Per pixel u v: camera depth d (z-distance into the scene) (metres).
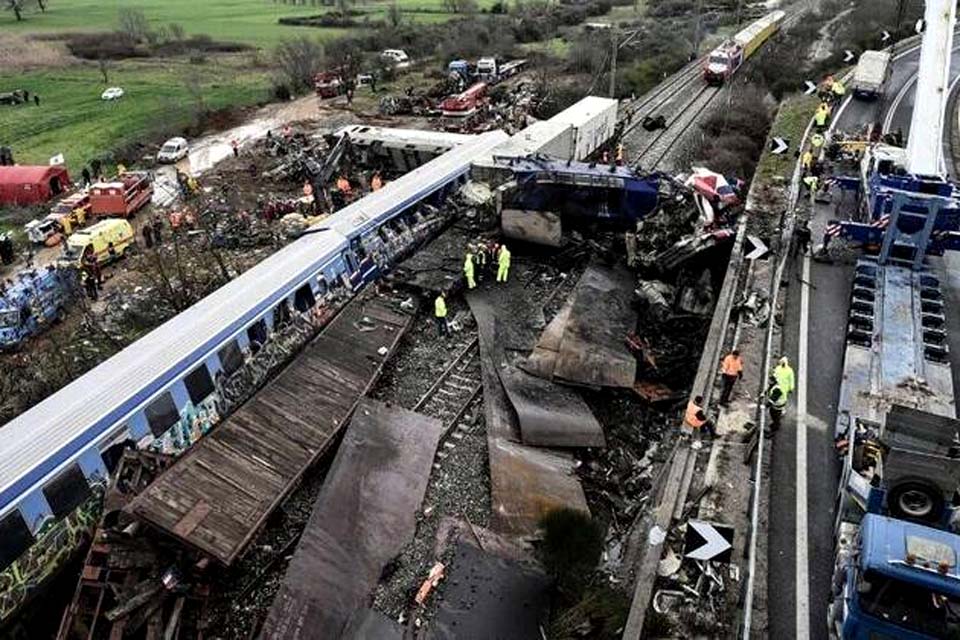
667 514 15.20
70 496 16.11
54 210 37.28
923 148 23.97
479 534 16.45
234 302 21.56
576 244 28.53
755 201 29.80
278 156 47.47
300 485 18.55
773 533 14.73
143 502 15.48
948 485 11.88
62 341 26.62
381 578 15.76
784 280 23.47
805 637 12.75
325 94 62.28
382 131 43.75
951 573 10.31
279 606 14.51
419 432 19.80
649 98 50.81
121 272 32.59
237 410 18.98
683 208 27.03
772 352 20.14
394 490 17.81
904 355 18.14
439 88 61.00
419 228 30.16
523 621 14.45
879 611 10.73
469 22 82.88
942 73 23.94
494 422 20.09
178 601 15.16
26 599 15.40
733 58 52.81
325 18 98.06
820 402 18.28
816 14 73.38
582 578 15.40
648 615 13.16
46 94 66.69
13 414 22.23
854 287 21.95
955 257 25.11
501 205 28.70
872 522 11.29
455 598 14.85
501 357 22.95
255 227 35.56
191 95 63.69
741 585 13.68
